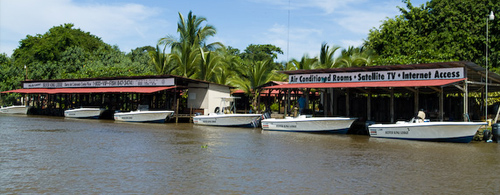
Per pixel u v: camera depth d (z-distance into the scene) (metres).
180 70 40.97
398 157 15.12
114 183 10.52
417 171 12.54
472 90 25.75
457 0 32.31
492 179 11.54
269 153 15.77
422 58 28.62
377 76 23.39
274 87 26.64
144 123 30.97
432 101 25.66
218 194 9.61
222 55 43.88
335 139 20.80
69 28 64.06
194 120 29.89
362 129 23.80
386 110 26.72
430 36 32.19
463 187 10.60
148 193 9.62
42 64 53.28
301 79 26.66
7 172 11.77
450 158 14.97
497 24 30.08
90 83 37.53
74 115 36.62
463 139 19.12
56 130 24.17
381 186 10.57
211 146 17.58
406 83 21.50
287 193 9.77
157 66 42.44
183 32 44.97
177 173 11.81
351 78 24.41
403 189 10.30
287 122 24.73
